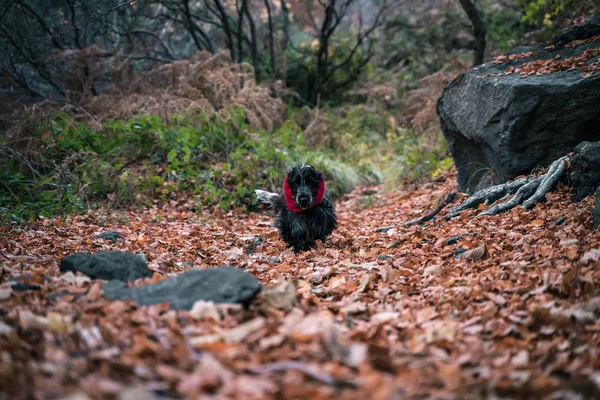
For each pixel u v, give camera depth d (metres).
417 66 20.28
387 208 11.05
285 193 7.29
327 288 5.33
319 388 2.86
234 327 3.85
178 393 2.84
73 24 11.63
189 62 14.48
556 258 5.33
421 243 7.03
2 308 3.97
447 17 20.42
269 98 14.47
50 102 12.11
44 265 5.77
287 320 3.85
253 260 6.91
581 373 3.31
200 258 6.98
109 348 3.34
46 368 2.97
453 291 4.80
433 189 11.43
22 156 10.00
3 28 12.93
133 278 4.96
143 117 12.02
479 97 9.22
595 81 7.91
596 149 7.04
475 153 9.77
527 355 3.49
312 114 16.69
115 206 10.23
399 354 3.52
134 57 15.67
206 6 17.50
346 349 3.33
